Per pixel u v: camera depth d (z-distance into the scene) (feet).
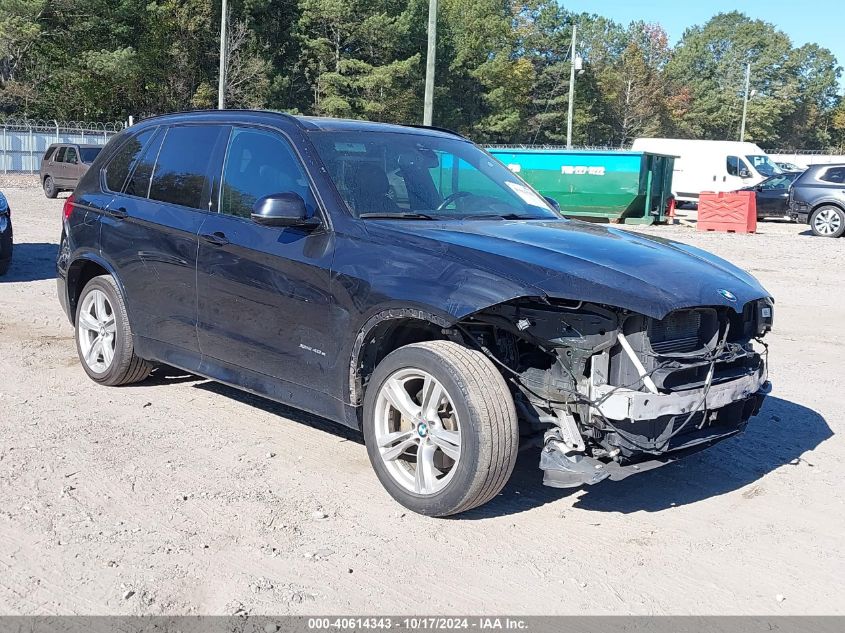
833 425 20.20
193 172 18.52
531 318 13.67
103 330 20.65
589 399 13.28
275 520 13.85
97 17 164.76
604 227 17.43
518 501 15.10
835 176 69.97
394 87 193.16
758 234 71.92
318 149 16.34
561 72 277.85
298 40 190.49
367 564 12.53
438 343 13.96
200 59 186.70
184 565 12.27
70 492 14.61
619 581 12.35
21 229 55.67
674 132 327.67
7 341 25.29
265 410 19.58
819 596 12.16
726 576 12.66
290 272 15.66
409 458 14.93
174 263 18.12
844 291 41.34
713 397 13.79
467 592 11.85
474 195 17.49
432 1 75.77
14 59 166.91
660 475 16.71
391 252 14.47
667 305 12.85
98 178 21.18
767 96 400.88
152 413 19.02
